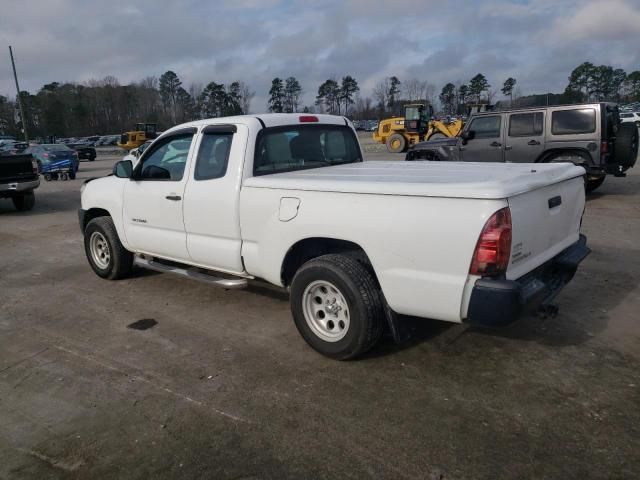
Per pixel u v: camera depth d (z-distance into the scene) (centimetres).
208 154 475
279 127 475
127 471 289
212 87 8606
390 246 352
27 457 304
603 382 360
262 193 425
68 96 9344
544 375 372
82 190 643
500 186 320
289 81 10375
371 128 7844
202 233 484
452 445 299
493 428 313
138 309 537
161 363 414
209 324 489
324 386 368
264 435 315
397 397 350
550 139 1086
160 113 9775
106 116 9481
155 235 536
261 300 548
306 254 431
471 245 321
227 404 350
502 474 274
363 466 285
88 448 310
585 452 289
